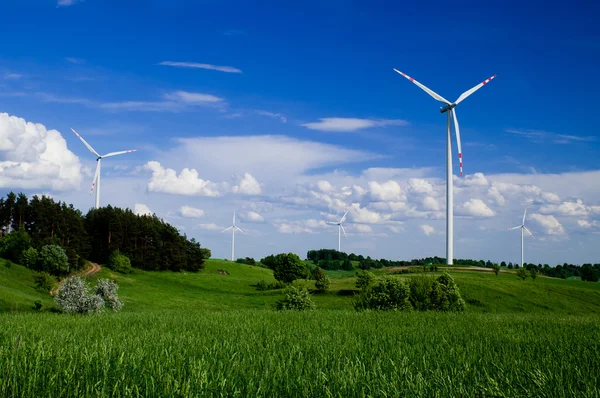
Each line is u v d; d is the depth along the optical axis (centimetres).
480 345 1502
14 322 2331
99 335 1784
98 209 12975
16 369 929
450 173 12006
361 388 891
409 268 13262
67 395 798
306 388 870
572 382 945
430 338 1808
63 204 11762
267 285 10606
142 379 910
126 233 12950
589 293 9600
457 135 10925
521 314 3684
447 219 12412
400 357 1270
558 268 17638
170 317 2886
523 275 11269
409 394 860
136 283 10369
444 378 986
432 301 5969
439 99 11012
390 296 5738
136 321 2566
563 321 2759
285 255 11238
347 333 1892
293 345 1452
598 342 1648
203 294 9712
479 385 909
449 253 12550
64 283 5088
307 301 5622
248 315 3103
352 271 17350
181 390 827
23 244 9606
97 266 11456
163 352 1235
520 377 999
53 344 1396
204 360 1115
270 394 865
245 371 1039
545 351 1419
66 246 10550
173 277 11600
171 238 13075
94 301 4981
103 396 779
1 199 11675
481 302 8131
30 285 7706
